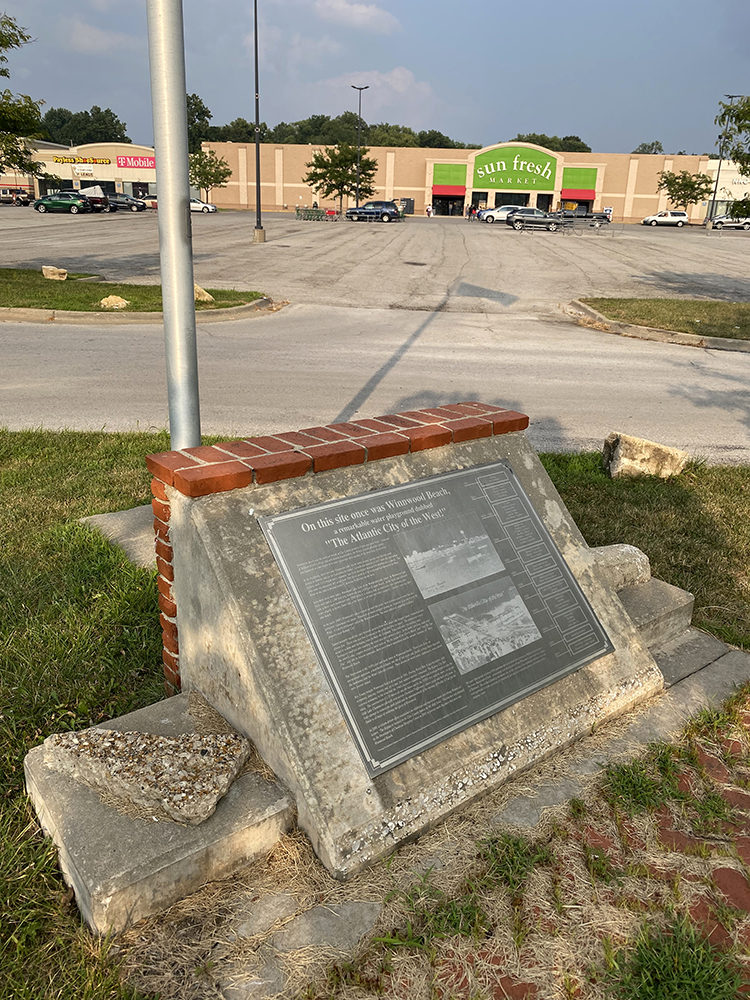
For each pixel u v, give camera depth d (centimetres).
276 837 248
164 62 305
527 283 2145
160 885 224
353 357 1155
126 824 234
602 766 299
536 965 218
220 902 231
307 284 1945
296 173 7044
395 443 319
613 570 401
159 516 295
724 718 330
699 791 291
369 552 291
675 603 395
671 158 6656
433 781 264
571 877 248
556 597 337
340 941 221
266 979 209
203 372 1012
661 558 495
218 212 6106
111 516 518
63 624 382
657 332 1422
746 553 512
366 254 2755
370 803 249
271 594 264
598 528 541
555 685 315
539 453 720
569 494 609
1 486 566
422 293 1895
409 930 222
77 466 616
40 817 256
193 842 229
